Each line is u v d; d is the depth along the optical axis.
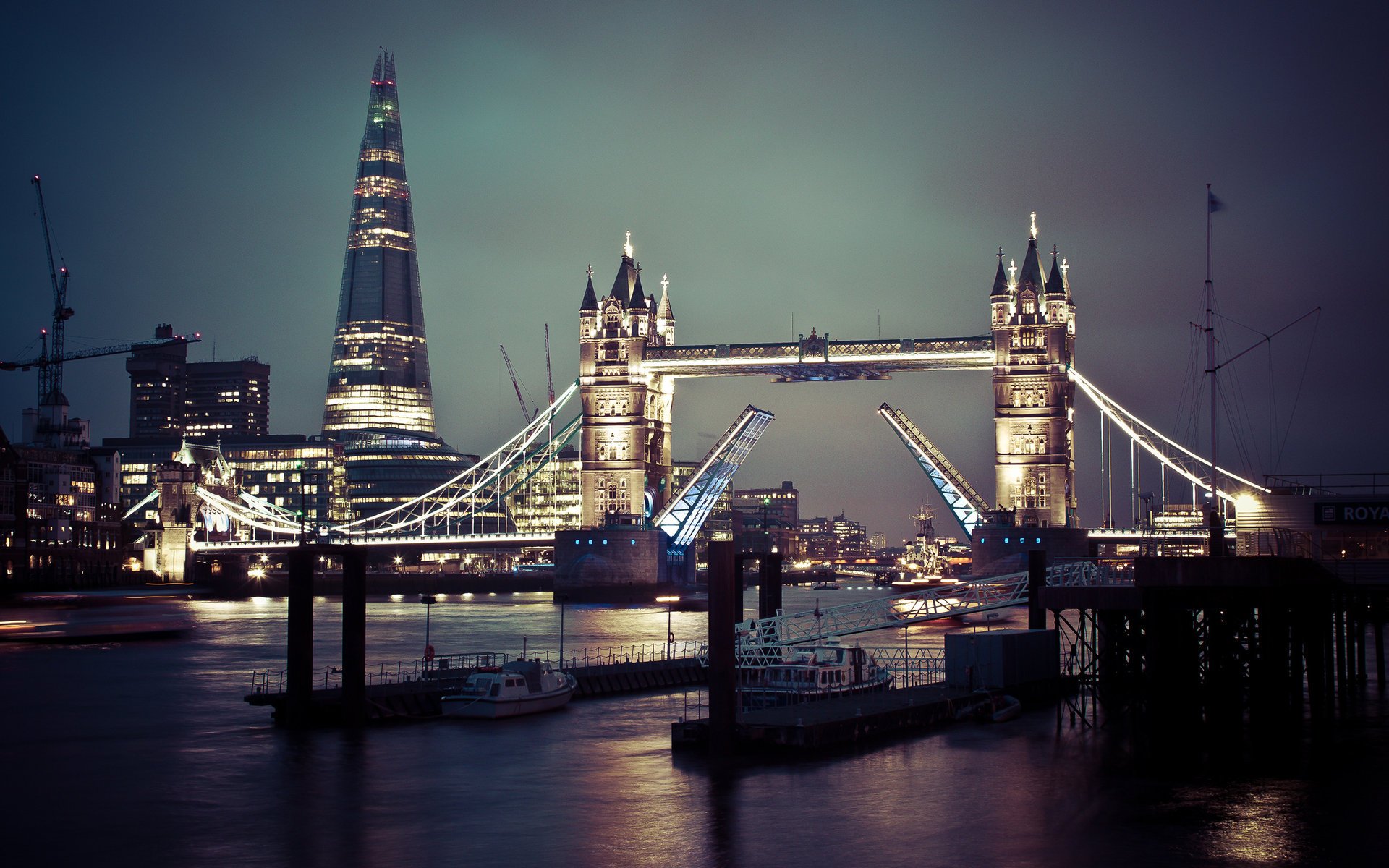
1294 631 87.62
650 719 100.31
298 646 96.56
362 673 97.12
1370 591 95.44
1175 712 88.81
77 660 156.50
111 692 123.06
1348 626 116.31
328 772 82.12
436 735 93.56
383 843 67.00
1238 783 76.06
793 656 102.56
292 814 72.62
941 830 67.69
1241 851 63.91
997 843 65.44
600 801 74.00
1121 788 75.25
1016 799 73.19
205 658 159.12
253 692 123.00
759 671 99.06
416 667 135.12
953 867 62.16
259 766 83.94
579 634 193.88
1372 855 63.38
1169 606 79.62
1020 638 105.06
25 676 137.38
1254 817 69.44
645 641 179.12
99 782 81.06
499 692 101.00
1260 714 85.00
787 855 64.19
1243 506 99.94
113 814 73.12
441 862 63.75
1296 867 61.84
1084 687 107.50
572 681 109.75
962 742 87.56
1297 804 71.81
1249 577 76.62
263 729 97.69
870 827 68.31
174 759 87.81
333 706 97.19
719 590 84.00
